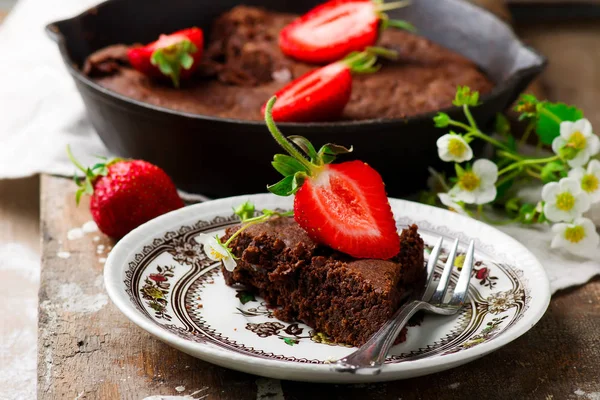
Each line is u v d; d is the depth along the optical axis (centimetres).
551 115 68
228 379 57
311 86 69
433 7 82
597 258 65
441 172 69
